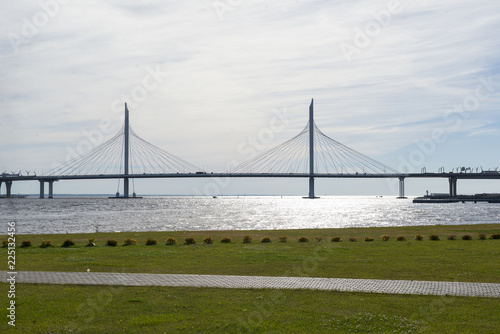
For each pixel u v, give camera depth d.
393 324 10.97
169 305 12.65
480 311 12.04
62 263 19.97
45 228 56.69
